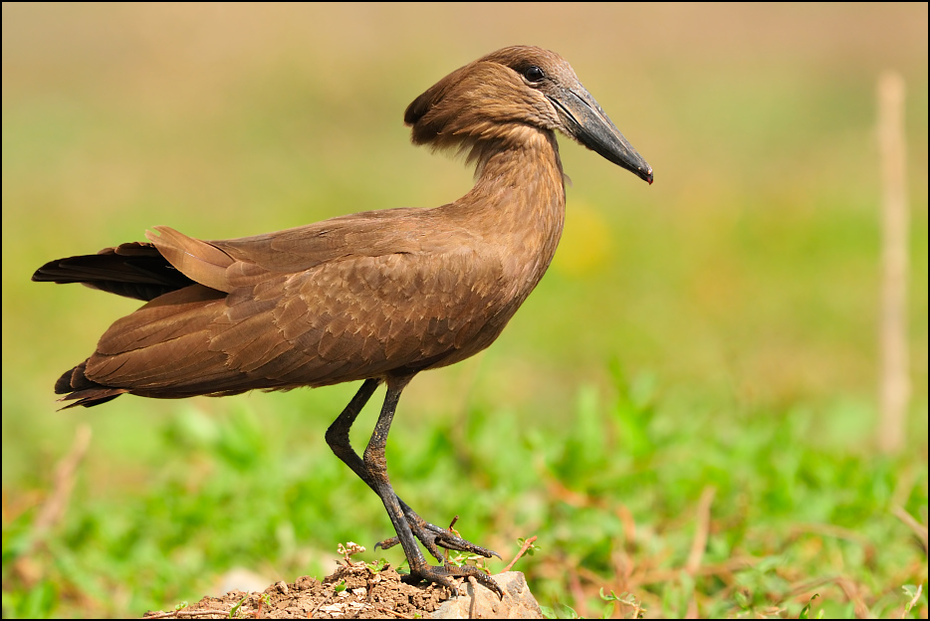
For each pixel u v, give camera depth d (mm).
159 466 13625
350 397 15297
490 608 7617
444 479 11914
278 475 11914
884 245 13938
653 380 13117
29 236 20406
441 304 8211
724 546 10633
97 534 11461
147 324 8055
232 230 21047
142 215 21500
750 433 12445
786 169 24125
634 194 23094
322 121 26141
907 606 9516
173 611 7602
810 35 29578
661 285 19578
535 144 8797
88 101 25984
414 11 29359
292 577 10742
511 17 29484
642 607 9617
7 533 11453
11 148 24125
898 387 13734
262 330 8031
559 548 10844
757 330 17953
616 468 11781
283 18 28469
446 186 22641
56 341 17672
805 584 9844
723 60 28609
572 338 18016
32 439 14742
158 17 28891
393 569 8242
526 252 8562
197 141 24891
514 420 13156
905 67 28344
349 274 8133
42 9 29188
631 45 28828
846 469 11820
